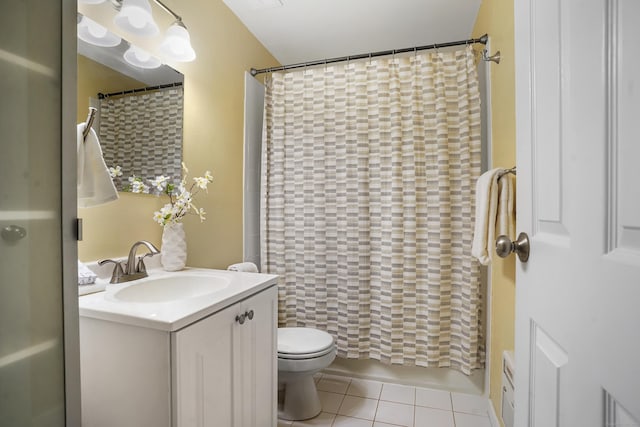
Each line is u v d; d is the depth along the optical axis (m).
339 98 2.14
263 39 2.39
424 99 1.98
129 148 1.40
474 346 1.86
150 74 1.48
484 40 1.84
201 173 1.80
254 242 2.32
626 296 0.42
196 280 1.48
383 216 2.05
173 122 1.61
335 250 2.18
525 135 0.77
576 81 0.54
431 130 1.98
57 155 0.72
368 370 2.22
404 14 2.10
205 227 1.84
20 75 0.66
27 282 0.67
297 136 2.23
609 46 0.46
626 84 0.43
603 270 0.47
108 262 1.30
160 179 1.49
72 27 0.74
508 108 1.46
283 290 2.23
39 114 0.69
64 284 0.73
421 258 2.01
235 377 1.19
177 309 1.00
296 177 2.23
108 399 1.00
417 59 1.99
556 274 0.60
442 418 1.80
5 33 0.64
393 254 2.00
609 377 0.45
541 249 0.67
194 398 0.98
